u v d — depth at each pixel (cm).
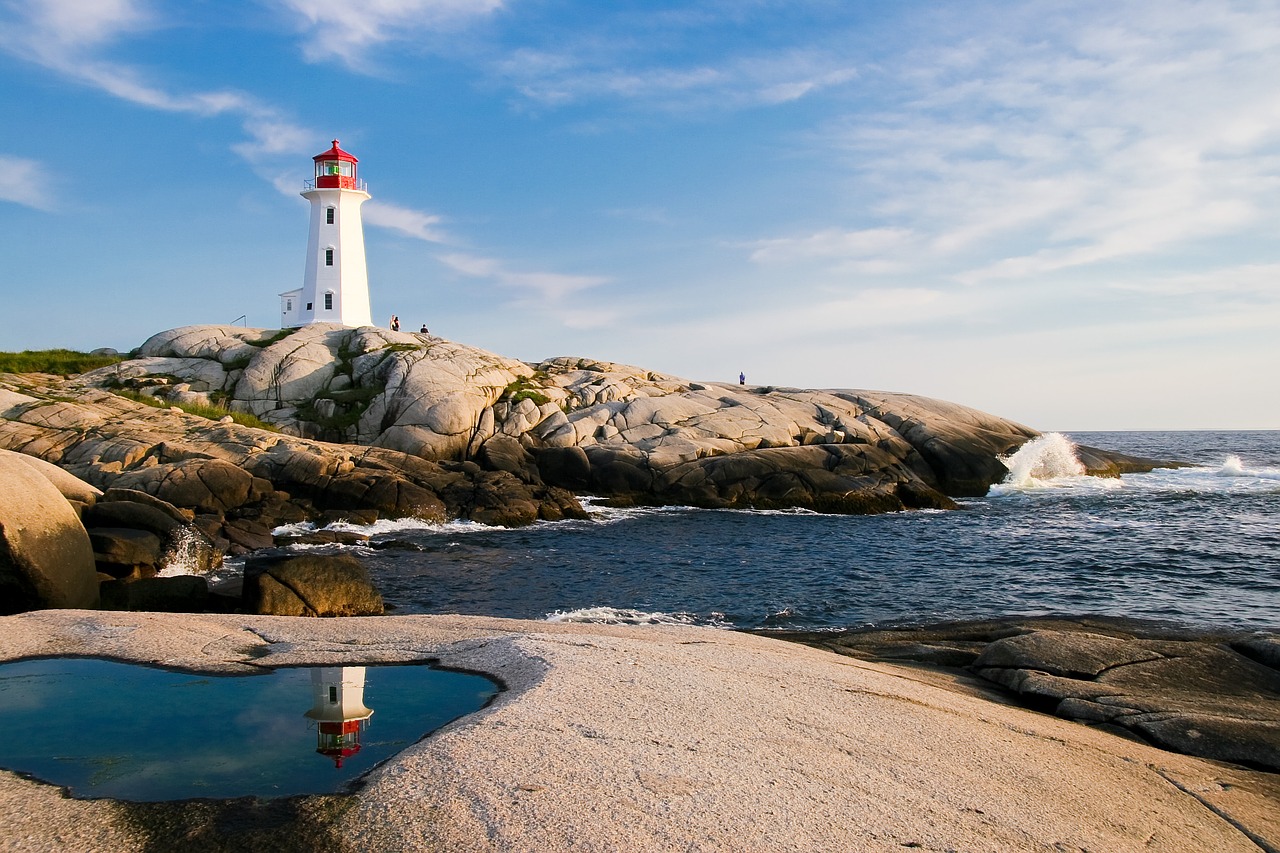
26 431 3388
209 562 2378
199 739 816
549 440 4369
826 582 2397
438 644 1165
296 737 824
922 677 1230
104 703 927
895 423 4900
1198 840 696
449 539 3098
